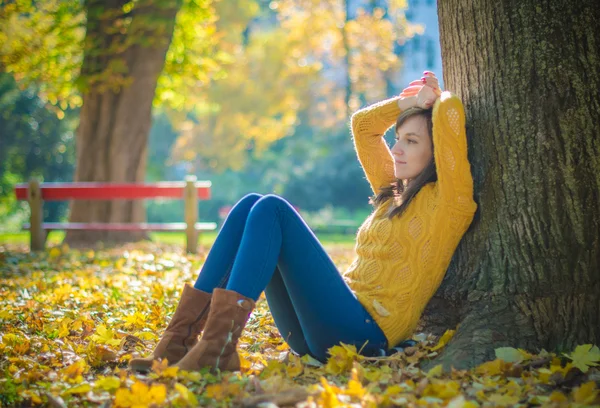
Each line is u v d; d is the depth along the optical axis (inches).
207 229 416.2
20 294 238.4
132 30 523.5
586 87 141.5
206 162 1470.2
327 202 1256.2
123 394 111.6
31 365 141.0
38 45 633.0
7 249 459.2
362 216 1149.1
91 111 538.3
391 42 1073.5
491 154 147.0
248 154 1497.3
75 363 136.6
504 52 145.9
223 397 115.1
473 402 107.2
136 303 211.0
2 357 148.9
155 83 545.0
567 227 141.1
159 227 416.8
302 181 1273.4
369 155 157.4
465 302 148.8
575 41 142.3
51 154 1237.1
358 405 106.8
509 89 145.2
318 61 1165.1
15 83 1158.3
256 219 130.0
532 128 143.2
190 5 605.6
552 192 141.7
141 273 289.7
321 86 1272.1
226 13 1117.7
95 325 182.2
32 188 430.3
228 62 735.1
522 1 144.5
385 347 138.2
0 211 1175.0
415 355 136.4
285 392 113.8
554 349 139.3
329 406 106.3
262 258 128.3
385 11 1058.1
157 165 1664.6
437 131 137.3
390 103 152.6
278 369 130.0
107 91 535.5
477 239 148.6
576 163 141.2
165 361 125.2
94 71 535.2
